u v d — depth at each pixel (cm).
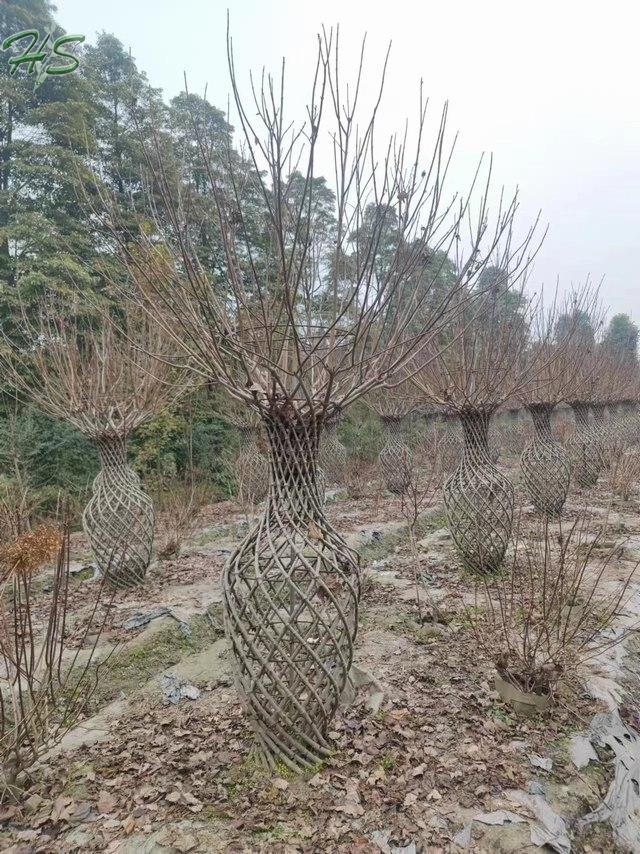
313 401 240
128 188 304
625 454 1043
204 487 911
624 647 373
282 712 243
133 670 386
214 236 286
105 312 404
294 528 242
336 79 215
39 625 460
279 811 226
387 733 277
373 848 206
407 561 614
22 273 1019
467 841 210
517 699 296
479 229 265
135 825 221
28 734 250
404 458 964
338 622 259
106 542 533
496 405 514
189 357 259
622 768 254
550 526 667
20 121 1217
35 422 1012
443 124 237
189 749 277
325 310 301
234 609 237
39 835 221
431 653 371
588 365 964
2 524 287
